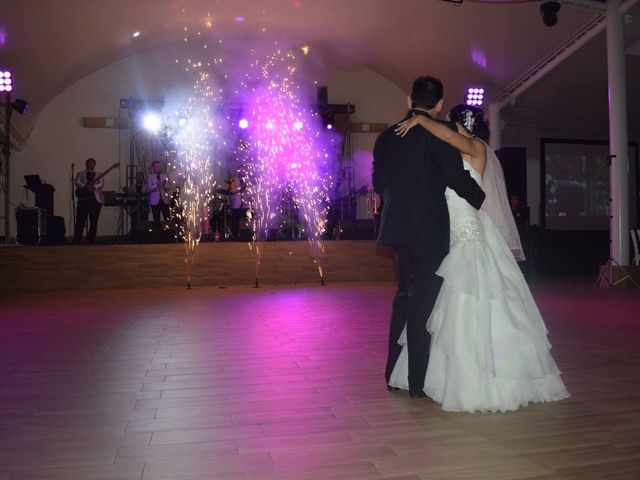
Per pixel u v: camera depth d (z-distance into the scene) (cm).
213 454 214
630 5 841
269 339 450
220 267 976
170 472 199
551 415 253
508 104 1198
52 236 1103
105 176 1363
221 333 482
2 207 1282
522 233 1087
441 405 270
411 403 274
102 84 1365
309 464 203
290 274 999
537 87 1154
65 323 553
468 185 264
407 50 1238
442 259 275
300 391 299
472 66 1155
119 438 233
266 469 200
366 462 204
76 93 1357
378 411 263
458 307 262
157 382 323
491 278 262
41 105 1301
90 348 425
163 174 1212
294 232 1320
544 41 1000
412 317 278
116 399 289
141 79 1375
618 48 861
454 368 261
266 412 264
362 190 1325
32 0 903
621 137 863
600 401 273
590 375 321
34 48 1051
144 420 255
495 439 225
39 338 471
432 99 284
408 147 276
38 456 214
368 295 778
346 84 1460
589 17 913
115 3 1052
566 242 1160
